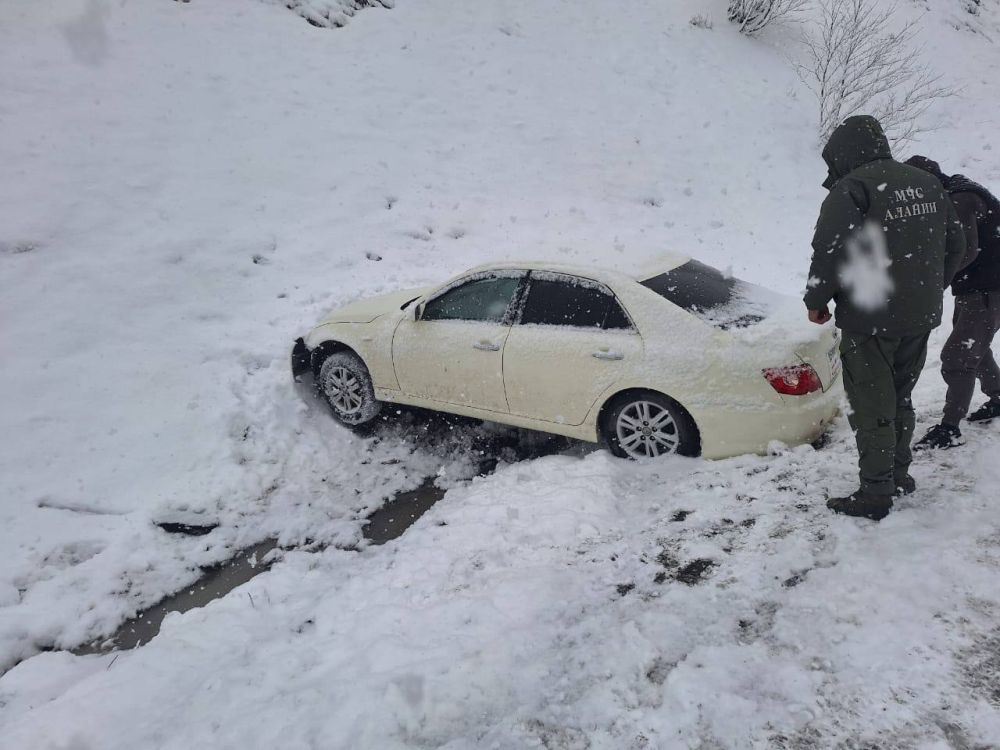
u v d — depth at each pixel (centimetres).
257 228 873
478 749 253
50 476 535
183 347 682
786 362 432
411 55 1234
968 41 1706
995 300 383
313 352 641
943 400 486
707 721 248
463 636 321
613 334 479
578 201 1044
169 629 385
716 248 968
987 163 1257
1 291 694
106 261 761
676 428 463
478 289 540
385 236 916
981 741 223
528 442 571
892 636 271
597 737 251
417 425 614
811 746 232
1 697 348
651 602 327
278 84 1097
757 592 317
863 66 1317
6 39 1009
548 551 395
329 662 323
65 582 437
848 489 383
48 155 862
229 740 277
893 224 315
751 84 1352
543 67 1286
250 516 503
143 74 1027
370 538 466
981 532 321
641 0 1511
